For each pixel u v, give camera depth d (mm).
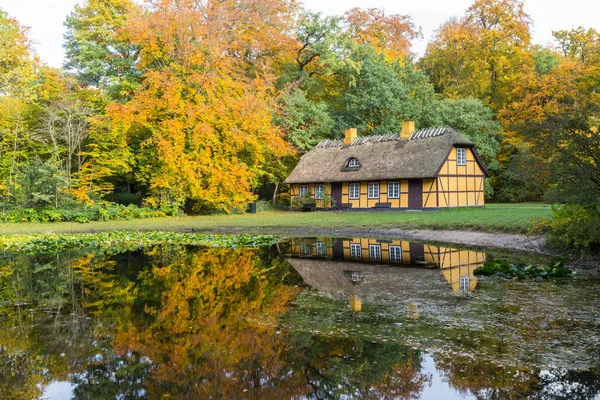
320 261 14102
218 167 31453
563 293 9273
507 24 42719
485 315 7895
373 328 7426
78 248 17484
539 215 20062
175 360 6391
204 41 31578
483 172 32281
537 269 11297
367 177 31703
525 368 5820
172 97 29547
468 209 28328
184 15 31078
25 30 32188
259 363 6262
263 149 34750
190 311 8750
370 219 24375
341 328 7496
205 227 24188
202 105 30469
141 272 12688
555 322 7441
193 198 31969
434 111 38188
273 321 7996
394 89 37250
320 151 36594
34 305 9320
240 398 5324
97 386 5625
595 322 7398
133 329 7734
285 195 39281
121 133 29812
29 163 29047
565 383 5402
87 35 33219
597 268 11742
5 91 30156
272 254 15656
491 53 43469
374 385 5512
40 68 32094
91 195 29625
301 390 5461
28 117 30703
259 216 30500
